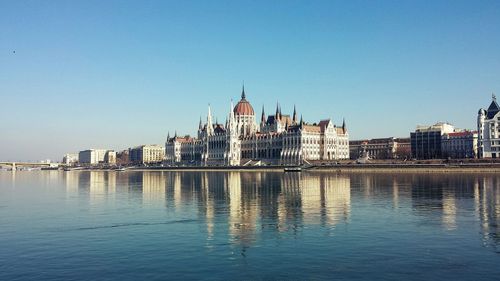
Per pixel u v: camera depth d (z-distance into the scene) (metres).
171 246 49.50
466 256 43.97
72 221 67.12
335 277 38.09
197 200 96.19
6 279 38.47
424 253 45.19
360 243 49.72
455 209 75.38
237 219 67.44
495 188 116.12
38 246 50.28
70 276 39.19
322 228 58.84
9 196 112.50
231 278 38.16
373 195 101.19
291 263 42.25
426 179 160.62
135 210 79.50
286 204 85.88
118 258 44.66
